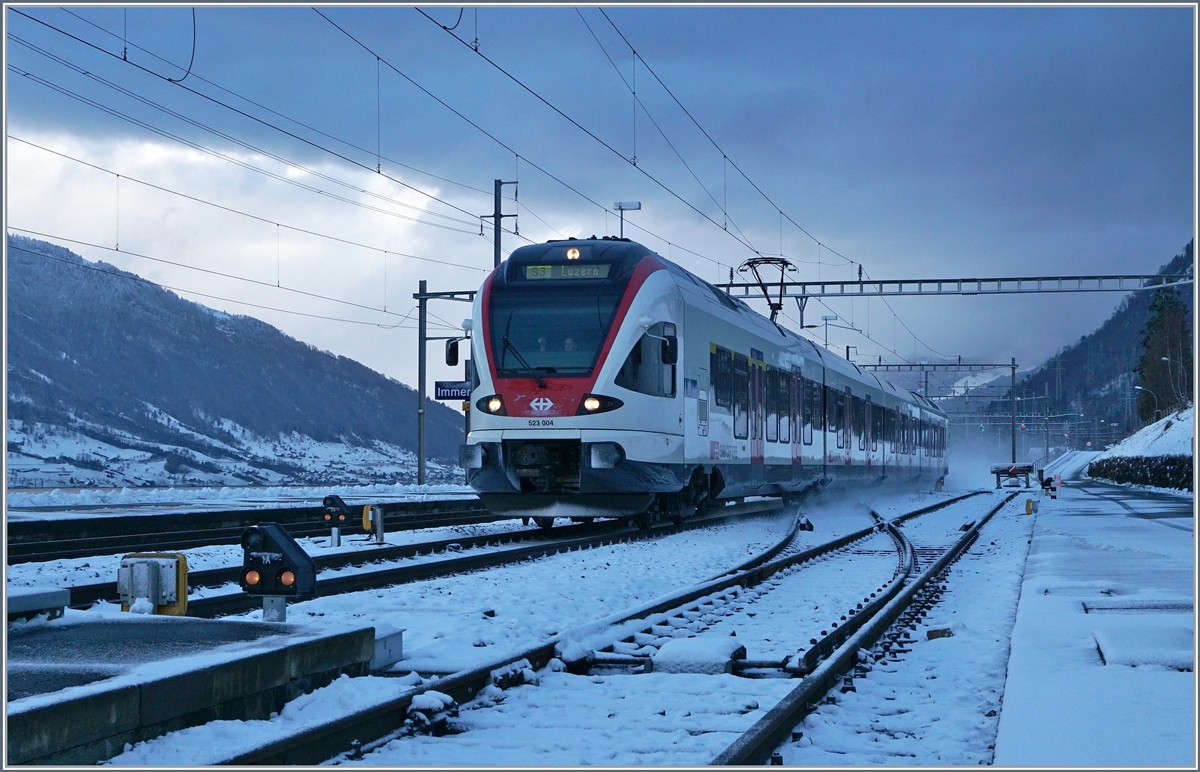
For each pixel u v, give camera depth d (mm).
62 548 16547
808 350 28797
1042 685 6801
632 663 8047
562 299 17688
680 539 19359
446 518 25828
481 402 17562
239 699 5812
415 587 12094
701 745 5719
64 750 4727
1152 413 123312
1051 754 5199
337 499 17219
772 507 29500
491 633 8680
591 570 14211
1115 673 7176
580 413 17047
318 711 5984
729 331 21672
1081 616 9844
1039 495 47594
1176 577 13102
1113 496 46406
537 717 6387
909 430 43531
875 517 27141
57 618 7258
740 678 7363
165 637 6559
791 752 5578
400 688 6320
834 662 7262
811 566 15977
